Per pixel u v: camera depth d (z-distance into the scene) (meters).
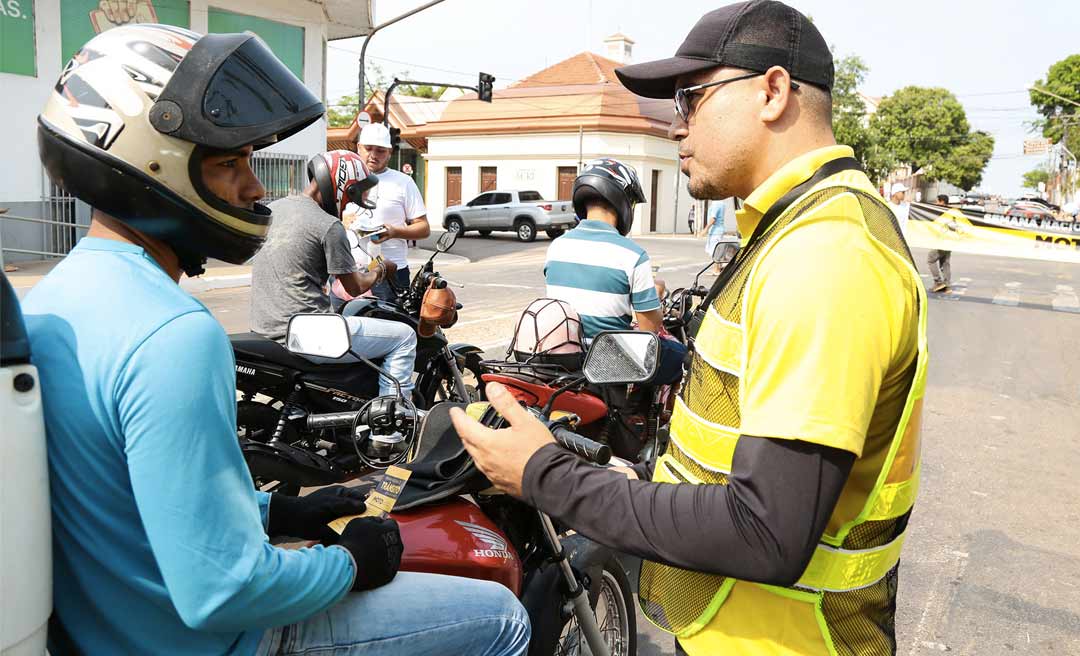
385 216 6.25
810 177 1.38
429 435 2.14
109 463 1.25
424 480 2.04
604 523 1.30
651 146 33.69
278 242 4.02
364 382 3.95
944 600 3.54
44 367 1.25
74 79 1.36
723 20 1.45
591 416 3.66
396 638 1.58
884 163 47.09
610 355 1.99
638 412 4.08
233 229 1.47
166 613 1.34
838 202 1.28
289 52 18.27
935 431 6.11
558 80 35.91
